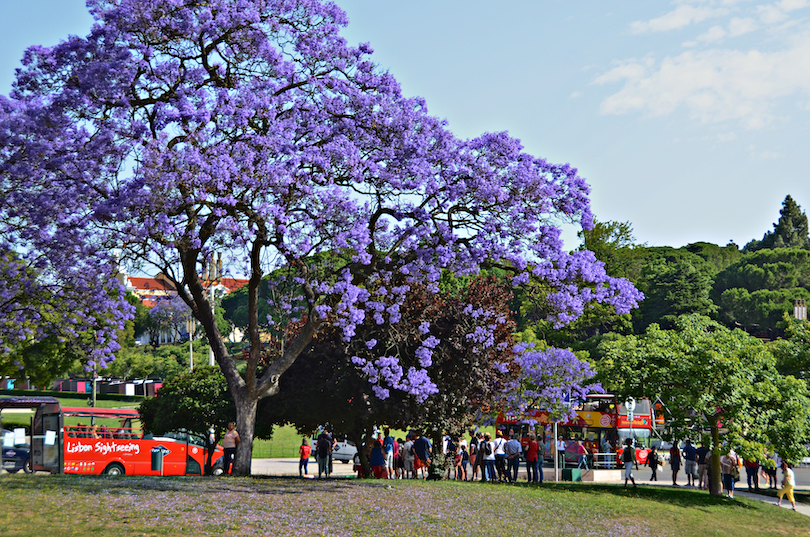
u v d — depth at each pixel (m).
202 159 18.06
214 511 15.00
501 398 29.73
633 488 27.64
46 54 19.02
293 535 13.80
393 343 23.12
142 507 14.55
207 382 28.09
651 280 91.25
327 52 21.44
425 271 22.17
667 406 26.56
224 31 20.09
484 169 20.70
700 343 27.20
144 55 19.64
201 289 21.55
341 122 20.84
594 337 76.06
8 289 22.69
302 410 25.05
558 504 21.83
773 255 107.44
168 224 18.31
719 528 21.88
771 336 94.12
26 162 18.30
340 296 20.97
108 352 25.44
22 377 45.78
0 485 15.70
